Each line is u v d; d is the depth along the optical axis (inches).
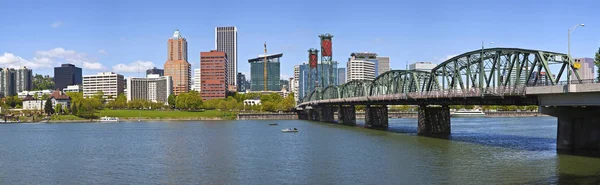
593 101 2402.8
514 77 3412.9
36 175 2591.0
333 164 2768.2
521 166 2501.2
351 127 6358.3
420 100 4315.9
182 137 4960.6
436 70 3932.1
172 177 2465.6
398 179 2283.5
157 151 3597.4
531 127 5797.2
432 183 2174.0
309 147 3688.5
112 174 2583.7
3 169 2797.7
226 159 3068.4
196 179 2401.6
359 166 2674.7
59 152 3622.0
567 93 2518.5
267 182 2293.3
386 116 6284.5
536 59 2765.7
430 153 3110.2
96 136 5270.7
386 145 3661.4
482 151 3147.1
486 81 3218.5
